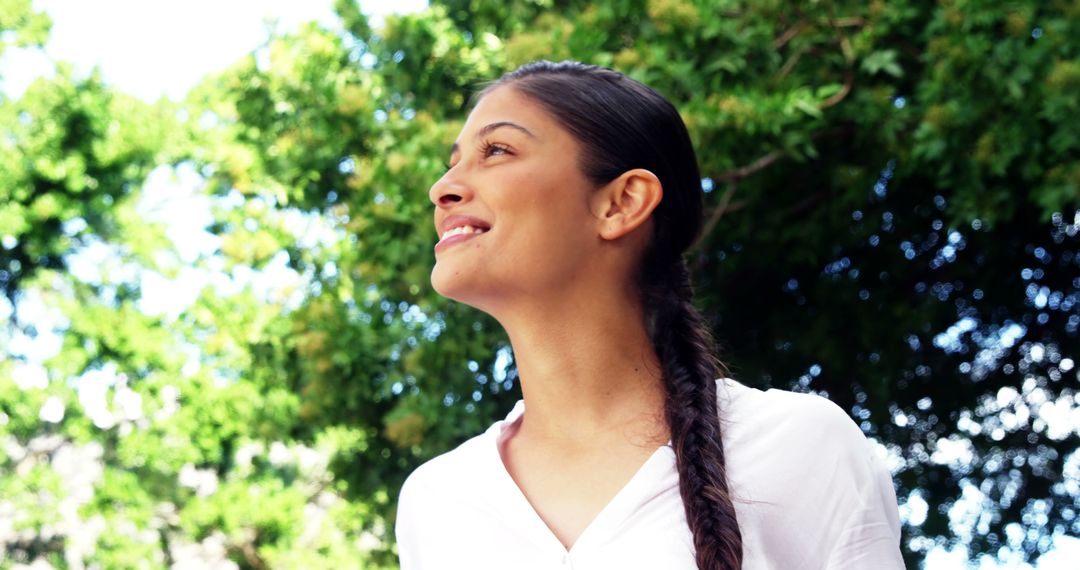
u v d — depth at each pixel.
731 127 5.45
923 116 5.63
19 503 12.09
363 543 11.48
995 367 7.09
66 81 11.70
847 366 6.89
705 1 5.61
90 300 12.57
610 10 5.86
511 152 1.82
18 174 11.61
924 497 7.17
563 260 1.80
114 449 12.46
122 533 11.75
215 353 9.51
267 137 7.61
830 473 1.72
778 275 6.88
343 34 7.34
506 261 1.78
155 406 11.11
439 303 6.01
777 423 1.76
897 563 1.73
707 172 5.49
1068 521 7.14
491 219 1.80
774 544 1.69
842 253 6.91
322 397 6.50
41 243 12.15
